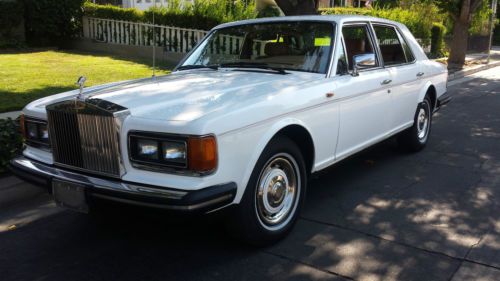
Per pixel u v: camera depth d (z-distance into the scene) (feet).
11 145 16.76
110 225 14.10
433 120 29.66
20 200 15.99
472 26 73.82
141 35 48.16
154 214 10.34
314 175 14.40
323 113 13.93
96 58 44.11
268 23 16.75
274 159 12.39
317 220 14.42
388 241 13.05
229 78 14.34
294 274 11.34
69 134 11.52
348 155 15.84
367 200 16.07
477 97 39.37
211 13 44.34
